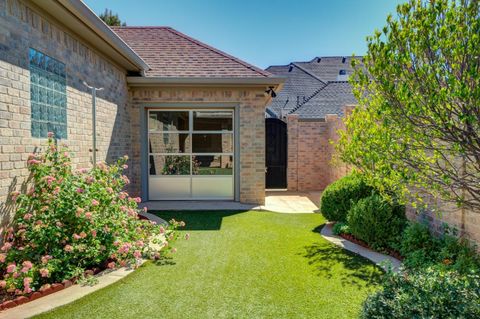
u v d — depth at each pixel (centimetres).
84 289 394
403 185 309
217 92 945
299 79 2222
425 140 270
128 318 332
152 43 1077
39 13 511
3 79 433
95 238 461
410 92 251
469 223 457
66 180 482
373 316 275
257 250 550
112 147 811
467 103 234
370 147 310
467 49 232
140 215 795
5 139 436
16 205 453
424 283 300
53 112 554
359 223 573
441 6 249
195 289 400
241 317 336
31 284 376
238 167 962
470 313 256
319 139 1330
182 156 991
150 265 477
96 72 720
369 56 307
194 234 644
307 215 841
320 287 409
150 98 945
